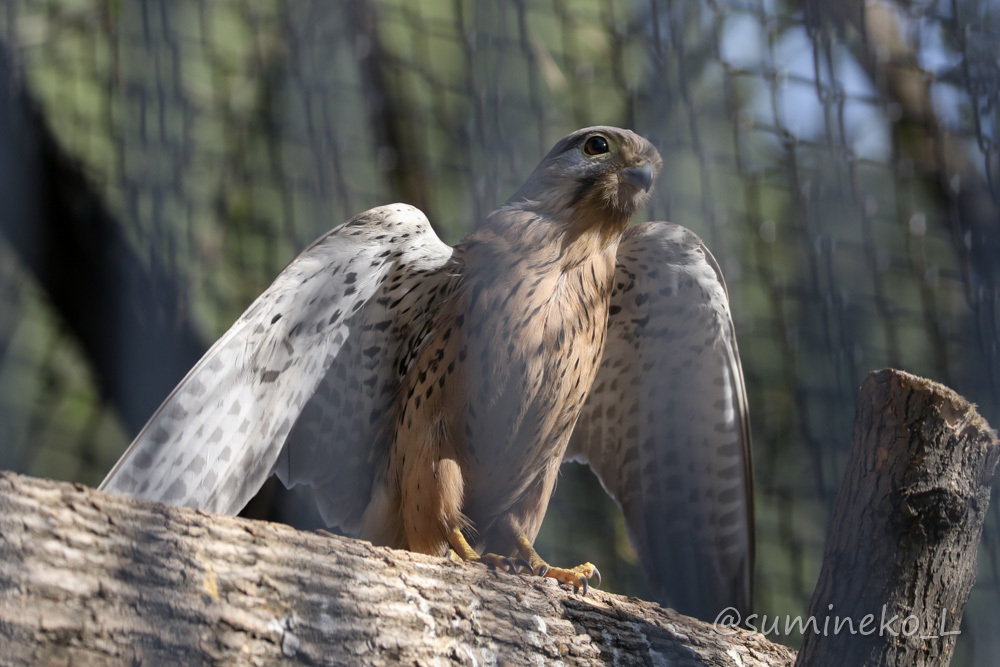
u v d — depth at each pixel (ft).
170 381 31.81
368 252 25.62
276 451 25.18
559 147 27.53
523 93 34.50
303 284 25.03
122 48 32.55
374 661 18.34
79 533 17.03
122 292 31.53
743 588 29.48
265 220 33.35
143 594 17.06
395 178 33.88
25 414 34.86
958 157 39.55
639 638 20.97
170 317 31.78
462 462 25.84
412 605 19.15
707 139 36.06
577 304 26.17
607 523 37.55
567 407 26.32
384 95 34.19
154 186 31.91
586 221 26.50
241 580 17.93
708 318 28.73
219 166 32.91
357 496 28.58
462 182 34.40
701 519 30.09
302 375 25.55
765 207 36.47
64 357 35.53
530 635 19.83
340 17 34.22
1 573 16.21
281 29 34.27
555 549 36.96
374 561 19.43
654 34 35.70
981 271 38.04
